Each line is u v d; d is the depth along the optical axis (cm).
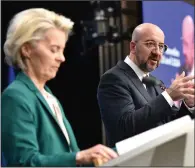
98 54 598
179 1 693
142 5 626
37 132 215
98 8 584
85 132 623
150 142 157
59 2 591
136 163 167
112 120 329
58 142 219
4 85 513
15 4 549
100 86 347
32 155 198
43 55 223
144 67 354
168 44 668
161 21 661
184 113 347
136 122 310
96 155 186
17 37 222
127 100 331
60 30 229
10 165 201
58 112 240
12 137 203
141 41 356
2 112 210
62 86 623
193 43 720
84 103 622
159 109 306
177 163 167
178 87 305
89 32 585
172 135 160
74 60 610
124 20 595
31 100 216
